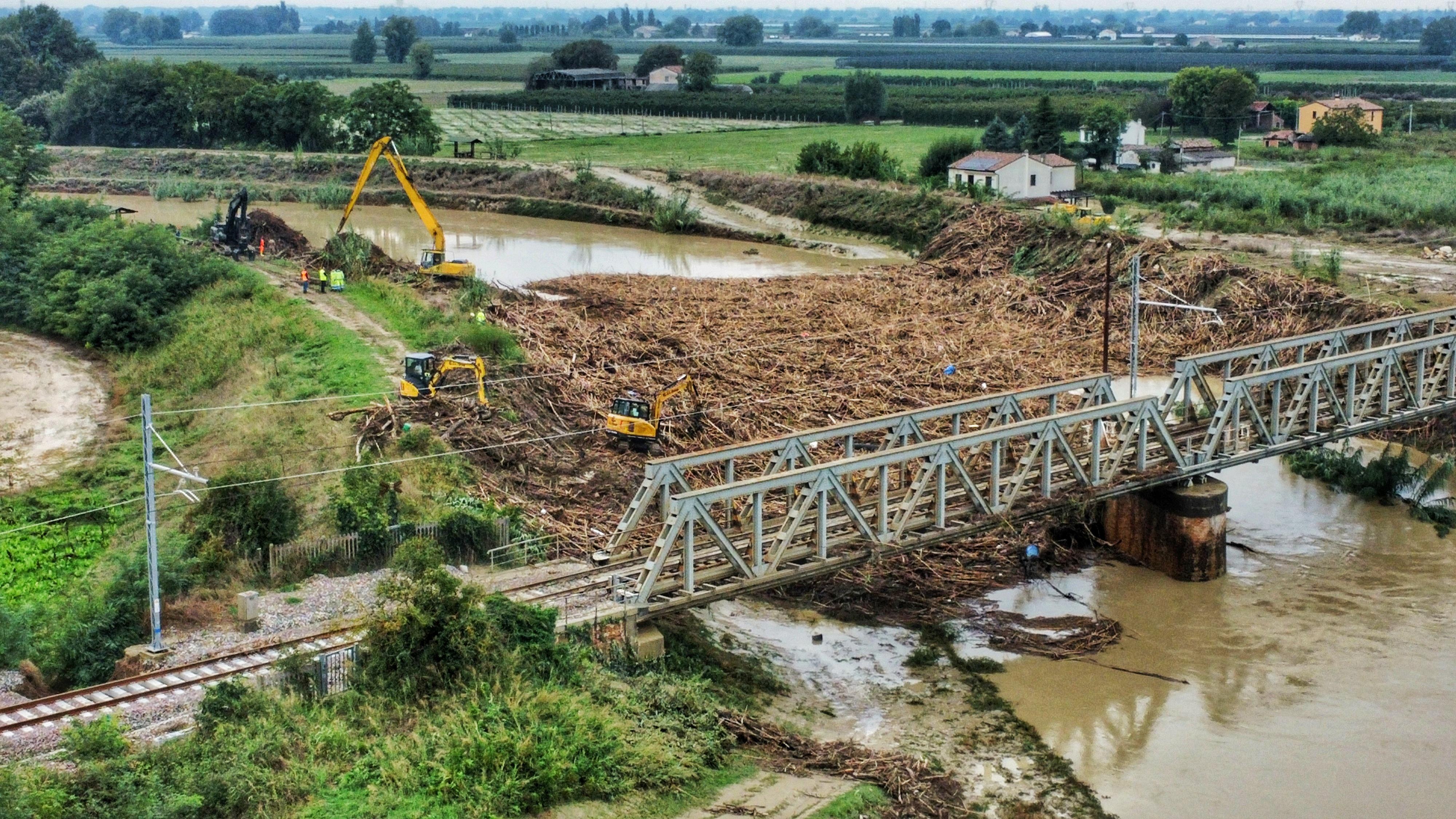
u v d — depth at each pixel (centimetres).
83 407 6394
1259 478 5203
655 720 3131
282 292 7394
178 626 3553
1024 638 3850
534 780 2794
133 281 7550
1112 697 3516
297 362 6116
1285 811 3000
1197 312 7081
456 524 4028
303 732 2902
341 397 5406
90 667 3412
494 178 13000
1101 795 3066
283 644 3366
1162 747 3275
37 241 8575
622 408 5022
